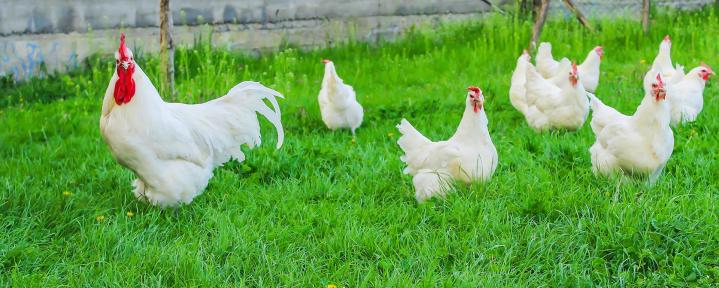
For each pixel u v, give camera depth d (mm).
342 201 7211
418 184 7121
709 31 11344
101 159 7859
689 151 7562
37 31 10344
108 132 6906
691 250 6609
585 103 8109
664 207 6875
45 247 6762
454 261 6641
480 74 10188
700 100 8203
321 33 13156
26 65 10289
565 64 8414
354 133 8445
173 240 6801
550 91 8203
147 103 6898
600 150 7242
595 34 11938
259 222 6934
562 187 7156
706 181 7258
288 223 6988
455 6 14445
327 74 8391
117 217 6926
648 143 7039
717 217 6840
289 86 9445
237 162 7664
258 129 7211
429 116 8641
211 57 10234
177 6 11539
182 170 7000
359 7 13461
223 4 12016
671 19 12406
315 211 7055
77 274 6562
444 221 6887
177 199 7020
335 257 6680
